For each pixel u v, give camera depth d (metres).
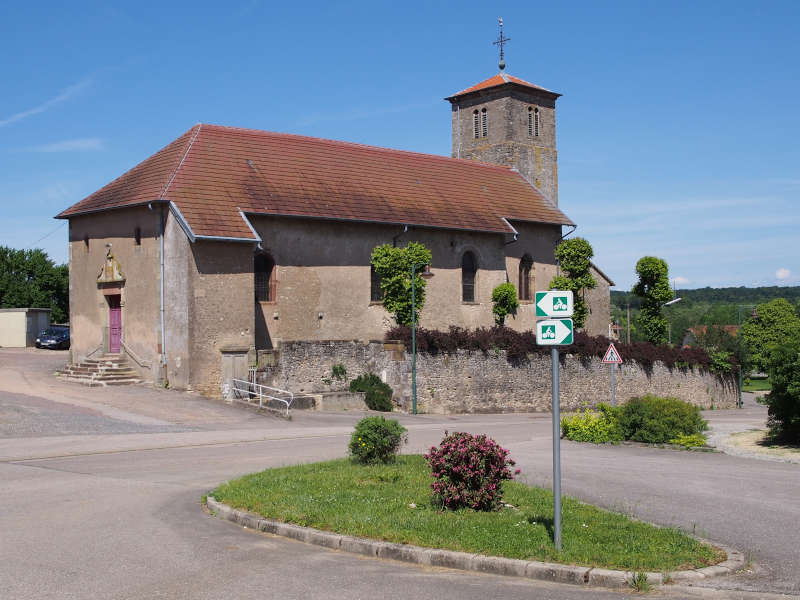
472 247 45.28
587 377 45.47
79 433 23.38
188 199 33.66
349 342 37.56
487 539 10.54
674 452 22.55
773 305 96.94
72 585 8.83
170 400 30.45
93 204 36.44
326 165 41.72
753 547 10.96
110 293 35.94
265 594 8.61
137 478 16.33
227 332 33.38
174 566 9.66
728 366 57.31
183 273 32.62
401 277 39.78
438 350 38.78
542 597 8.68
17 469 17.33
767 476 17.61
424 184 45.41
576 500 13.85
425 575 9.51
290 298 37.22
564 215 50.78
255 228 36.03
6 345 52.38
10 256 76.50
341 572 9.56
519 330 47.72
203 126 39.28
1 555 10.09
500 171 52.81
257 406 30.80
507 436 26.94
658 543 10.60
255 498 13.05
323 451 20.95
